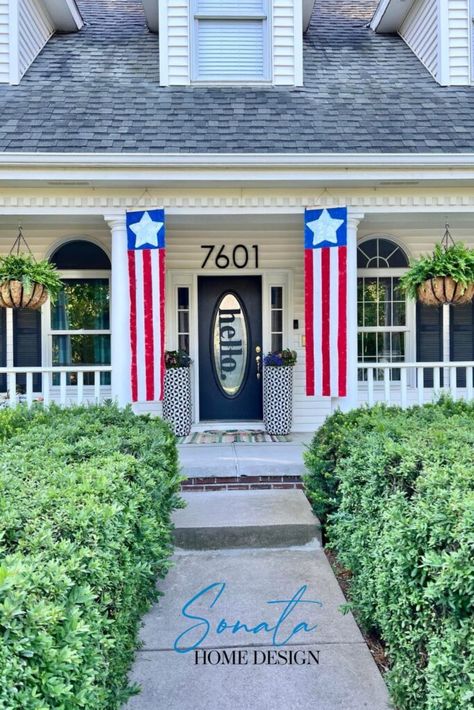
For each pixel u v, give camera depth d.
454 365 5.23
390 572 2.24
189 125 5.34
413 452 2.46
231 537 3.77
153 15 7.07
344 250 5.12
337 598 3.13
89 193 5.19
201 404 7.15
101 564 1.71
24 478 2.17
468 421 3.22
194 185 5.13
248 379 7.18
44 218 5.56
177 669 2.51
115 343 5.26
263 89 6.14
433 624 1.88
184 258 6.89
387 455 2.56
